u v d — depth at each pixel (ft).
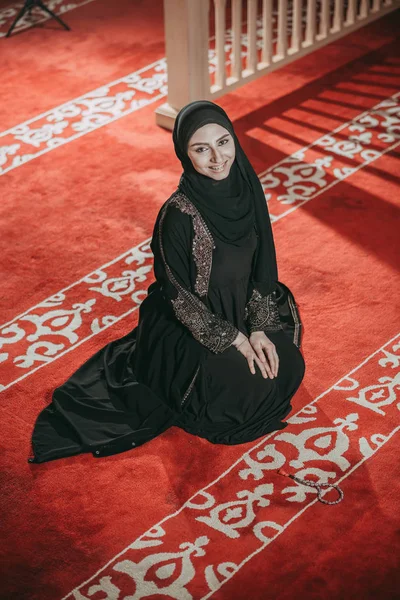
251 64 18.99
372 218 14.90
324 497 9.92
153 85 20.01
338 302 12.97
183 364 10.56
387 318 12.60
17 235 15.05
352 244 14.24
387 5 22.04
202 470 10.36
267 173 16.42
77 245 14.73
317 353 12.01
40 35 23.02
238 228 10.07
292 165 16.62
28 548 9.46
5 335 12.76
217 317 10.40
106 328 12.80
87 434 10.69
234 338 10.40
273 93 19.34
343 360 11.88
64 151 17.58
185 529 9.63
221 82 18.40
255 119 18.33
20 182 16.60
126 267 14.15
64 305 13.33
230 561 9.23
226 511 9.82
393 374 11.60
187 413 10.76
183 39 16.96
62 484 10.24
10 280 13.93
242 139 17.60
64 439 10.75
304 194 15.69
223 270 10.29
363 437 10.66
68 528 9.70
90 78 20.53
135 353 11.25
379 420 10.89
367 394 11.30
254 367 10.54
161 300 11.03
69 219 15.42
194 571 9.14
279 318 11.57
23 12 23.09
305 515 9.71
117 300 13.39
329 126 17.92
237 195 10.03
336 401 11.21
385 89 19.22
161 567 9.20
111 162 17.11
